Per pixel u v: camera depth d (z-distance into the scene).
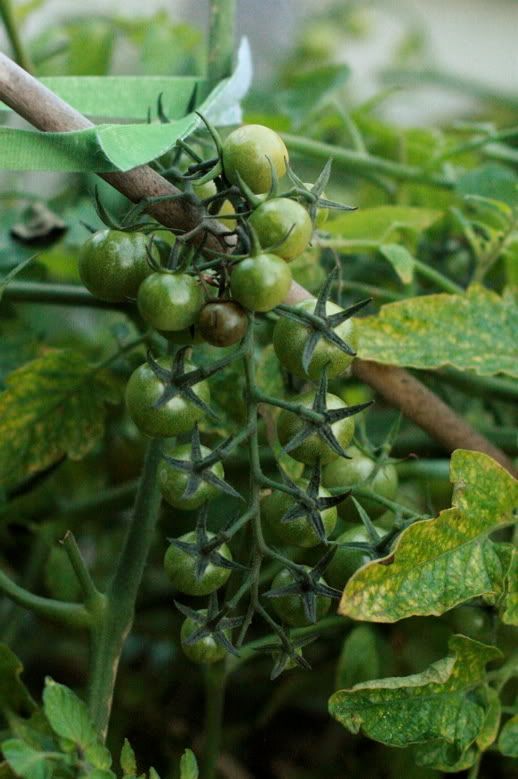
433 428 0.67
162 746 0.81
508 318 0.66
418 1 1.98
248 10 1.54
